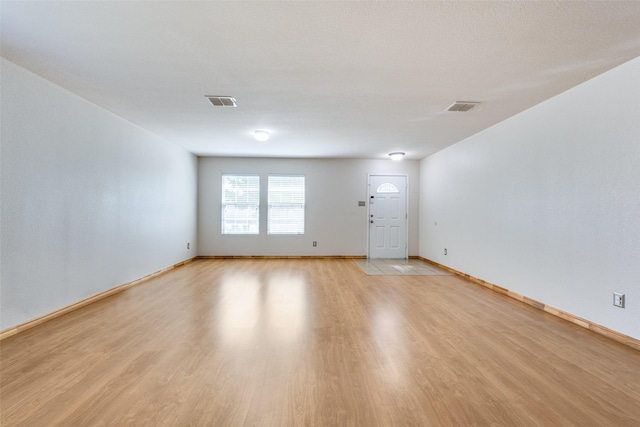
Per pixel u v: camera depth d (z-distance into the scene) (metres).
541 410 1.84
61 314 3.44
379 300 4.10
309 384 2.10
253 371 2.26
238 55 2.67
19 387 2.03
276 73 3.00
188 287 4.76
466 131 5.10
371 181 7.82
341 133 5.28
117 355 2.49
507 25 2.22
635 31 2.28
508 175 4.39
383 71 2.95
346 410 1.83
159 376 2.18
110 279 4.31
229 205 7.65
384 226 7.86
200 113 4.23
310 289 4.67
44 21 2.21
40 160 3.17
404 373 2.25
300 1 1.97
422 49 2.55
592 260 3.11
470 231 5.41
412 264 6.94
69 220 3.57
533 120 3.92
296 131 5.15
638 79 2.69
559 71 2.95
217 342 2.76
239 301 4.02
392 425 1.71
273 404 1.88
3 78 2.78
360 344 2.73
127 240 4.69
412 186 7.87
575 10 2.04
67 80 3.22
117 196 4.44
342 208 7.78
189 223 7.07
